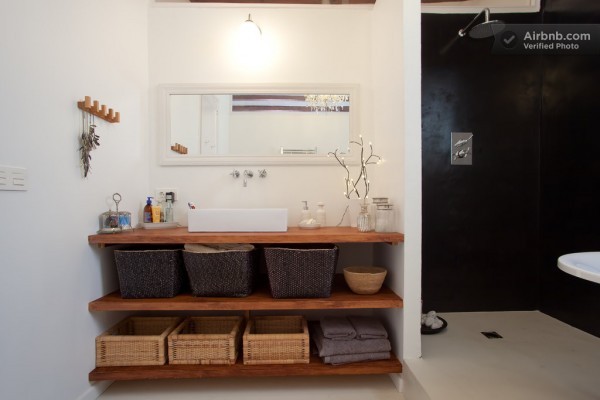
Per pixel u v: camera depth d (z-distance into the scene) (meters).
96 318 1.59
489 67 2.31
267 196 2.10
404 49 1.60
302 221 1.92
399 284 1.66
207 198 2.08
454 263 2.32
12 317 1.10
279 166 2.10
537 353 1.69
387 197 1.85
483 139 2.31
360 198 2.10
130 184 1.88
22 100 1.14
